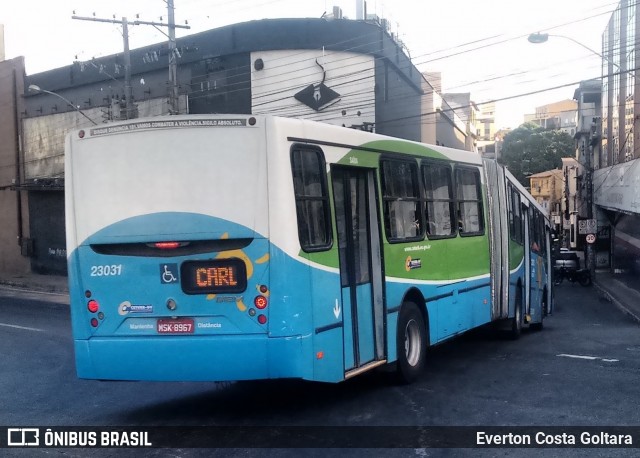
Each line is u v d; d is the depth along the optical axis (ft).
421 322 31.65
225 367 22.66
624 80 127.34
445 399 27.45
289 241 22.52
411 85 121.08
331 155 25.35
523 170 240.94
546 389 29.35
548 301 61.16
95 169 24.43
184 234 23.18
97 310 24.23
